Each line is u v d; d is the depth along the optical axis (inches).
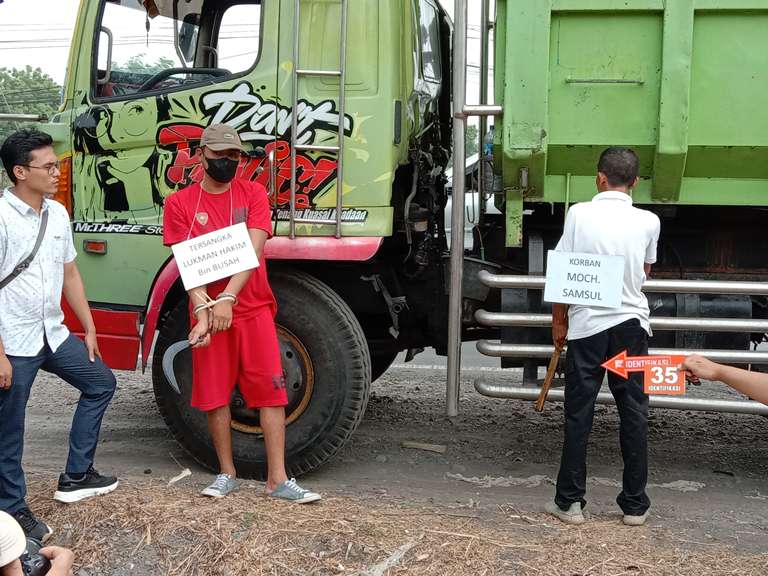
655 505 181.9
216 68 193.3
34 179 151.0
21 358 152.8
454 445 225.1
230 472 176.1
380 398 272.8
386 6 184.4
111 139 197.2
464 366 329.7
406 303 209.8
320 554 146.0
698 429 244.8
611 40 175.2
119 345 196.7
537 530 160.4
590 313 158.6
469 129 211.6
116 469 199.3
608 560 145.9
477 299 200.4
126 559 147.6
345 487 189.5
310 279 189.2
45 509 161.5
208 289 167.9
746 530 167.8
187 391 191.6
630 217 158.7
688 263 199.8
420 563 143.6
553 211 196.5
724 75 173.6
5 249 150.5
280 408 171.6
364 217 185.5
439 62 235.9
